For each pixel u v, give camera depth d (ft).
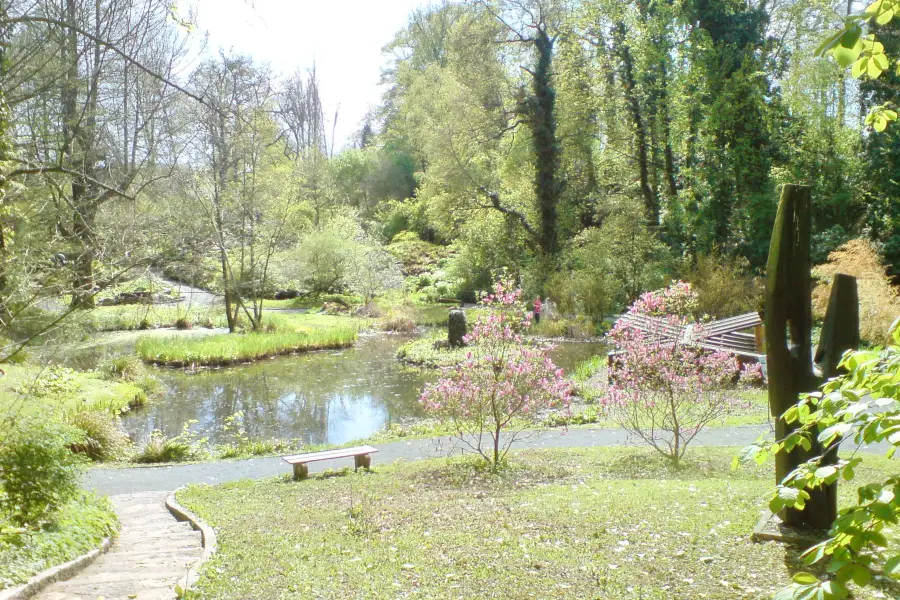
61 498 20.44
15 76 32.04
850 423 7.54
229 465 36.01
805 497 7.70
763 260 92.02
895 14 8.30
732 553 15.37
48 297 31.89
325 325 102.53
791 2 105.40
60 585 15.58
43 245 32.96
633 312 30.17
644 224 97.86
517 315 30.66
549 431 39.58
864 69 8.98
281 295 139.85
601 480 26.37
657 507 19.71
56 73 33.06
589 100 110.52
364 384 62.85
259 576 15.85
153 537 21.75
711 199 96.53
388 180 192.54
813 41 101.71
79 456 21.61
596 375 57.88
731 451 31.32
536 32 112.16
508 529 18.56
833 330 16.61
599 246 97.30
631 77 106.83
